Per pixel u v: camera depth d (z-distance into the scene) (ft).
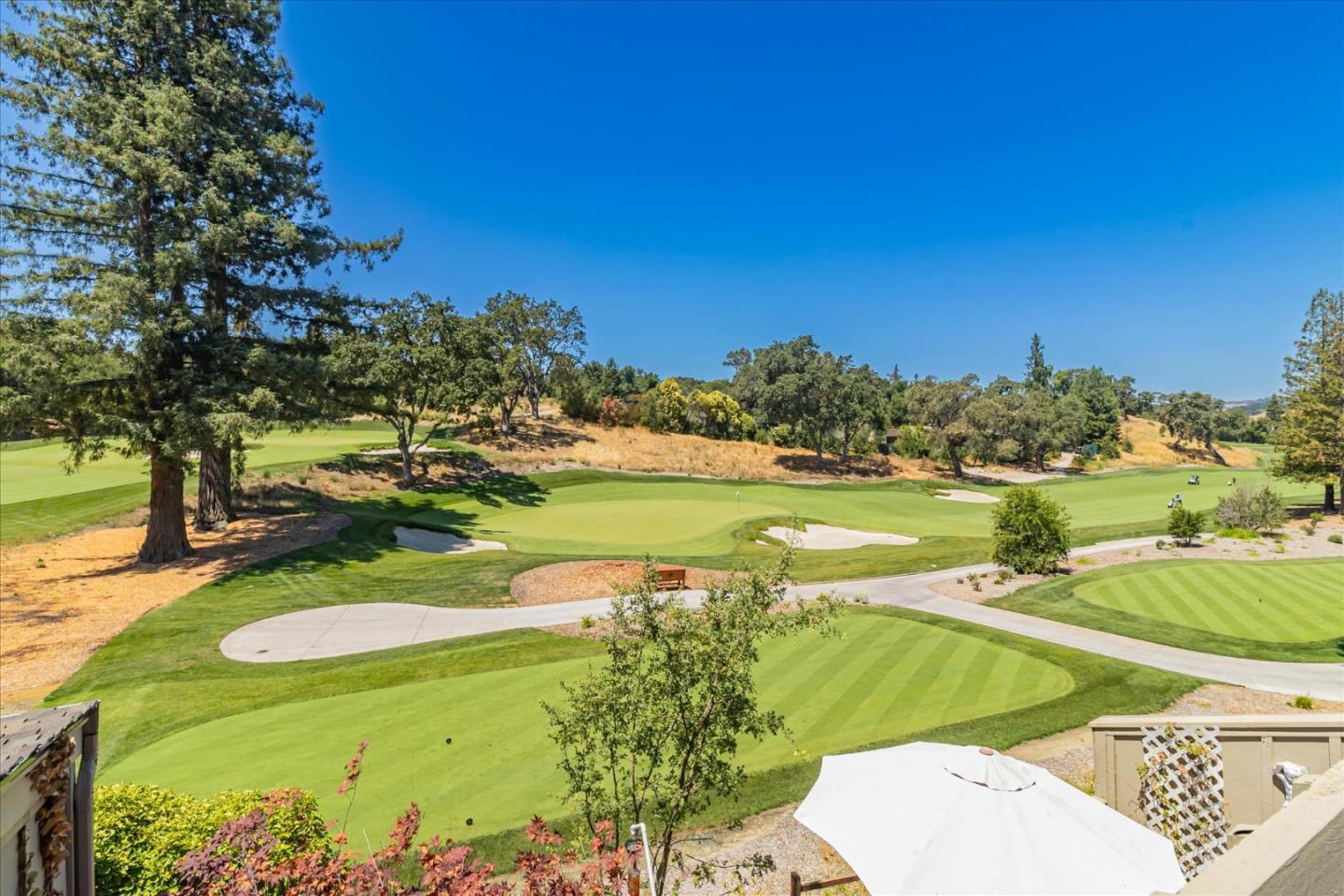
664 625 20.74
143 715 35.76
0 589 58.95
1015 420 224.74
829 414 203.82
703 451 196.13
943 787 18.16
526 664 44.68
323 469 120.78
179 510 72.18
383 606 60.18
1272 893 6.91
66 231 65.57
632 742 19.38
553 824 25.05
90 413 63.41
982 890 15.23
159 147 64.39
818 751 32.37
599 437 189.47
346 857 19.02
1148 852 16.44
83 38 64.90
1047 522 75.97
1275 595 65.57
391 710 36.32
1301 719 22.16
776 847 25.48
